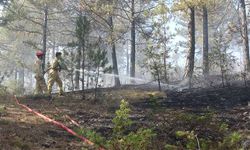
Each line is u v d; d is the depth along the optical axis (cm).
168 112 1002
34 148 671
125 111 660
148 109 1077
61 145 702
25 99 1327
